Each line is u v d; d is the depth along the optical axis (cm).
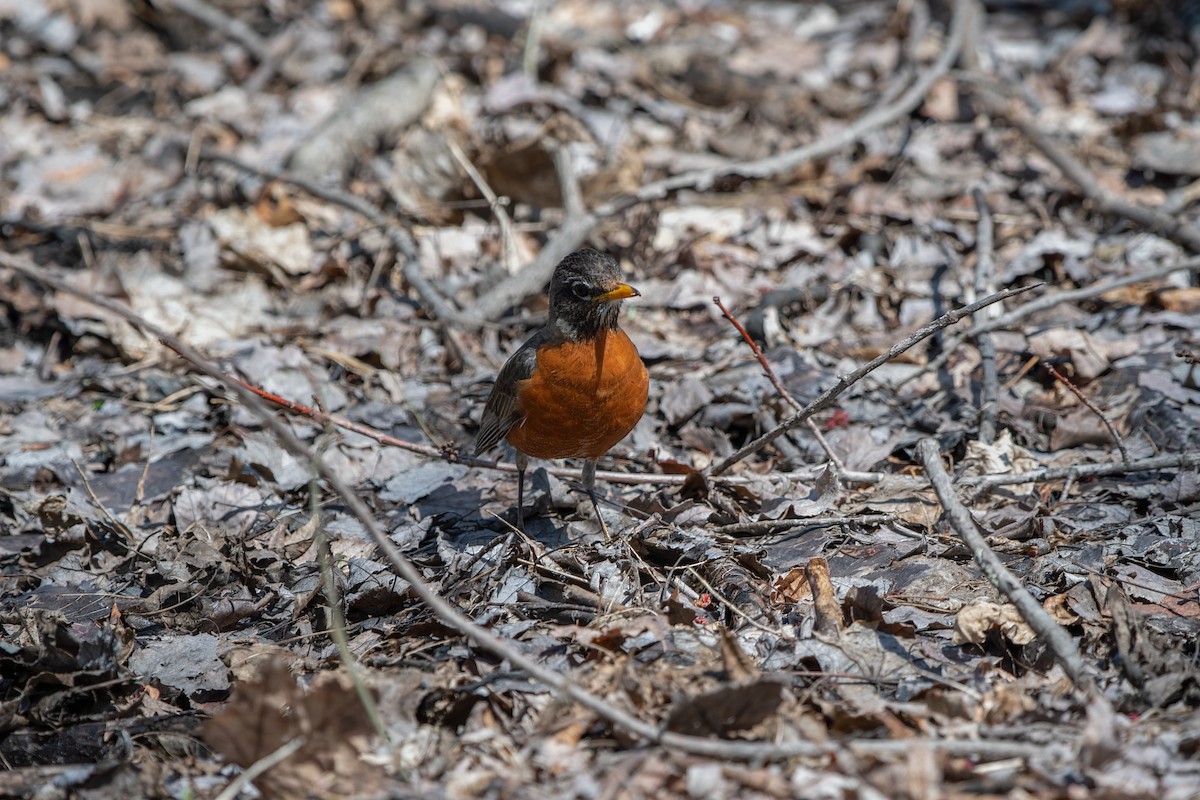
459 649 759
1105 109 1723
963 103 1744
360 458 1118
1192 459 894
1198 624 748
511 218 1583
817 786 579
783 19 2161
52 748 711
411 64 1836
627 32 2086
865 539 888
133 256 1491
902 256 1388
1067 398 1105
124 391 1266
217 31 2131
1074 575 805
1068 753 605
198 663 798
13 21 2138
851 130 1588
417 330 1354
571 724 660
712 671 707
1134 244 1373
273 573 918
